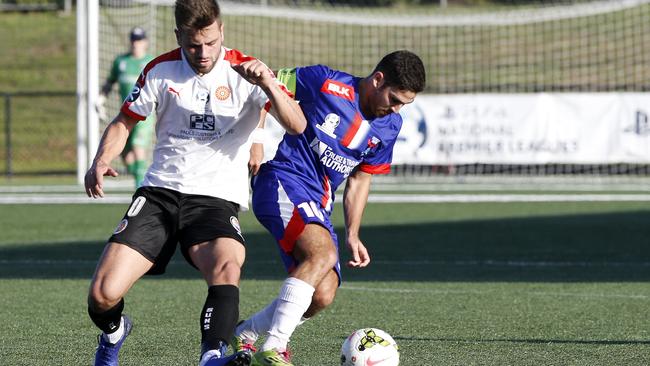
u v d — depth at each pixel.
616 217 46.00
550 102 61.72
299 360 17.27
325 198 16.77
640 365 16.70
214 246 14.50
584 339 19.22
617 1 88.19
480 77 91.62
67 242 37.62
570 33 99.88
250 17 101.12
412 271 30.33
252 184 16.97
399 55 15.88
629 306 23.55
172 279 28.59
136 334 19.80
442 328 20.52
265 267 31.28
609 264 31.97
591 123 61.50
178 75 14.82
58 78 92.94
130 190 61.97
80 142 62.28
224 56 15.02
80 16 60.19
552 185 65.25
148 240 14.55
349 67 93.69
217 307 13.83
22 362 17.12
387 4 108.69
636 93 61.09
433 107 62.41
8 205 52.12
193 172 15.09
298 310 15.04
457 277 28.94
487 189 61.97
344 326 20.78
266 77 13.86
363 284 27.41
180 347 18.44
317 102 16.42
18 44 99.94
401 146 62.50
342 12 102.31
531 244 37.06
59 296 25.11
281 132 59.81
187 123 14.90
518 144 61.91
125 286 14.16
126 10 68.25
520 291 26.09
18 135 82.56
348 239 16.89
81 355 17.77
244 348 16.47
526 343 18.80
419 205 52.25
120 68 50.22
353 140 16.44
